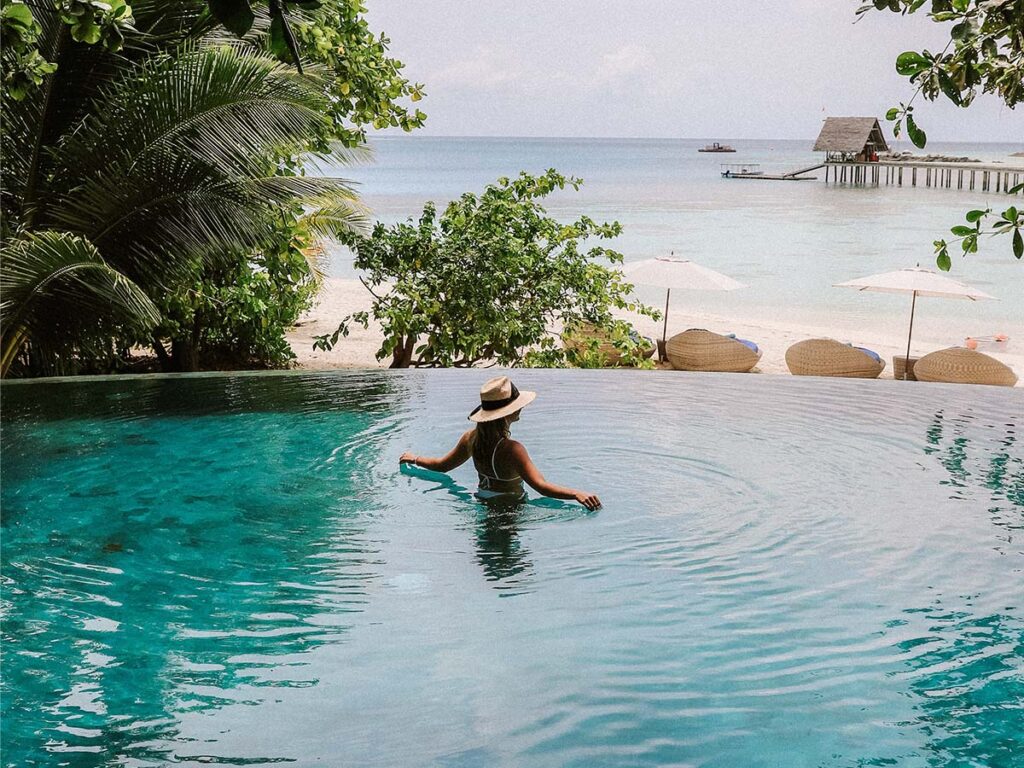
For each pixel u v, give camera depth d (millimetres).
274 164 10969
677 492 5797
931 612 4223
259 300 13117
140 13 10305
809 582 4523
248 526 5184
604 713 3320
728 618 4121
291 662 3693
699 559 4781
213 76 9367
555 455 6508
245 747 3078
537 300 13367
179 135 9516
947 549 4977
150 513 5379
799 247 35875
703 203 61000
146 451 6562
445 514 5375
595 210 54062
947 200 65812
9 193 10000
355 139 13172
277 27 1899
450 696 3432
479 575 4555
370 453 6535
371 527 5180
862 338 19719
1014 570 4711
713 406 8031
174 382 8789
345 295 24094
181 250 10117
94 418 7438
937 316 22828
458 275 12930
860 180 95688
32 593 4328
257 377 9047
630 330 15203
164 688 3475
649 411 7805
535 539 5016
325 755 3031
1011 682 3596
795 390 8734
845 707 3395
